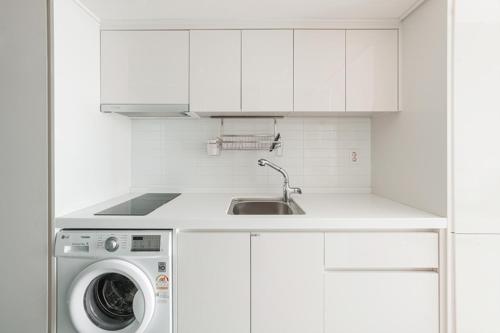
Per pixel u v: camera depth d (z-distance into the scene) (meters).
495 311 1.45
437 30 1.50
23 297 1.45
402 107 1.83
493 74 1.43
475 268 1.44
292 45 1.83
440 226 1.45
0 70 1.42
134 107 1.84
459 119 1.43
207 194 2.25
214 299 1.47
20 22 1.41
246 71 1.84
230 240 1.47
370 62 1.84
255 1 1.61
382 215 1.52
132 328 1.42
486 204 1.43
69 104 1.53
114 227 1.46
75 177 1.59
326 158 2.27
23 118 1.42
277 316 1.48
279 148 2.20
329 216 1.49
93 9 1.68
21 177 1.43
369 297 1.47
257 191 2.28
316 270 1.47
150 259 1.43
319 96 1.84
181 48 1.83
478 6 1.42
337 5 1.66
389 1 1.61
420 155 1.65
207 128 2.27
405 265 1.47
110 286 1.57
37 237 1.44
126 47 1.83
